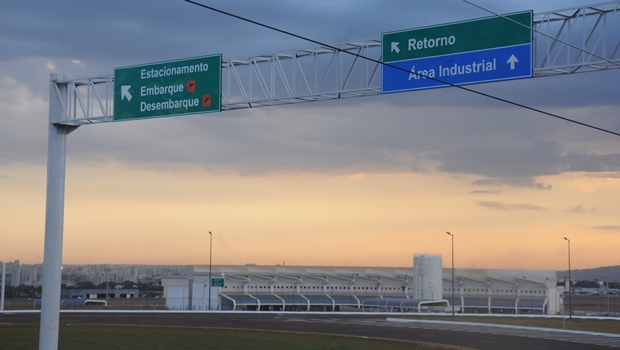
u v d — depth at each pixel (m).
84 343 33.28
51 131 26.02
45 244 25.19
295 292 95.31
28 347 31.00
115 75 25.55
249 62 24.27
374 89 22.44
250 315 65.12
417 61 21.45
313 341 37.22
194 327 46.00
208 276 88.94
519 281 99.06
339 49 22.89
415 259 92.00
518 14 19.92
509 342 39.91
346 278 98.75
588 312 96.69
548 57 19.88
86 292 132.75
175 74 24.70
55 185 25.59
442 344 37.56
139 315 61.94
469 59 20.59
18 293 153.75
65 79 26.02
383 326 51.56
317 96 23.59
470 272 102.25
